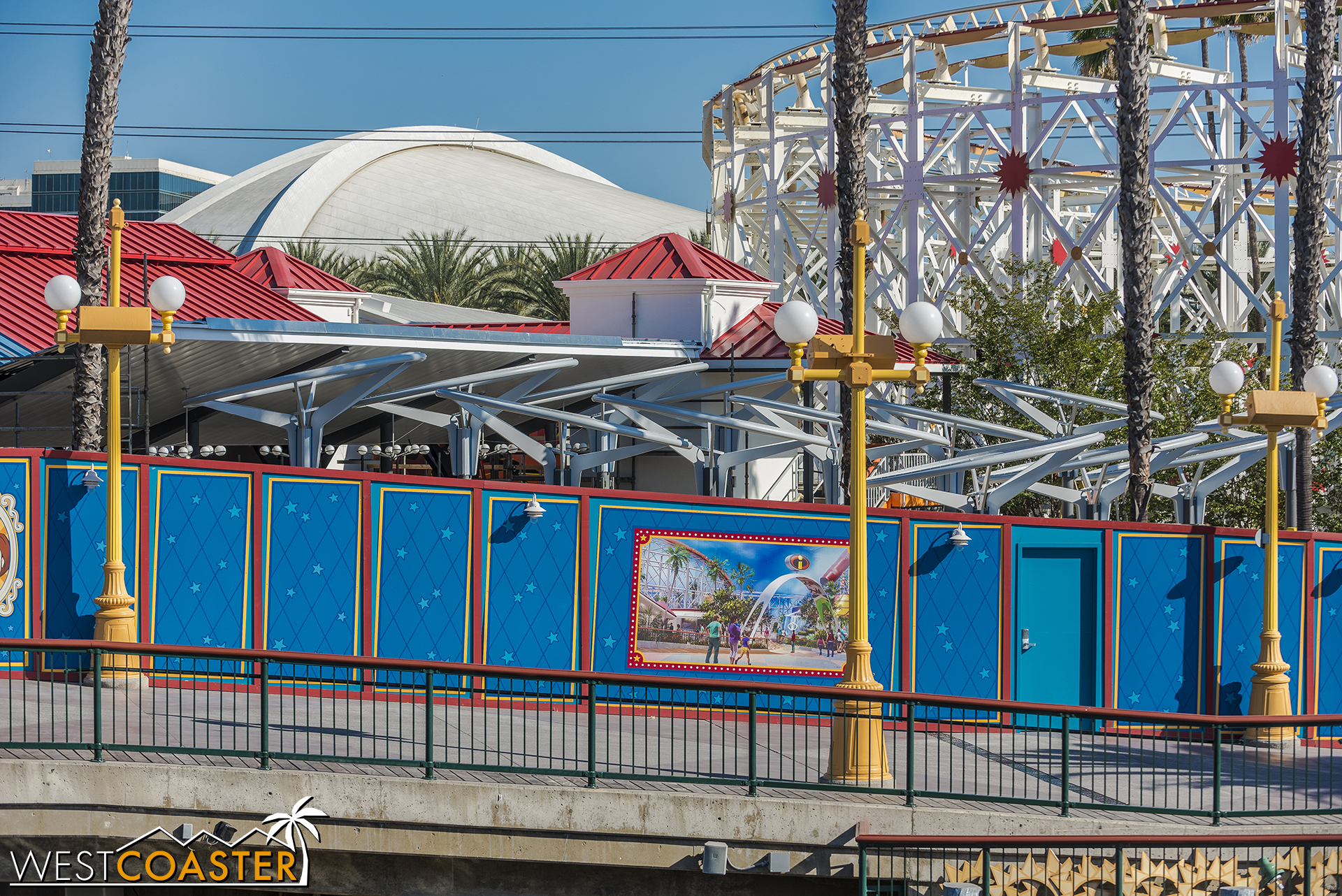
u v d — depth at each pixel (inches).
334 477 948.6
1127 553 1025.5
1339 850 697.6
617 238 5777.6
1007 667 1006.4
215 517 936.3
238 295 1555.1
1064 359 1590.8
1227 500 1588.3
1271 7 2292.1
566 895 690.2
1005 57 2583.7
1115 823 690.2
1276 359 996.6
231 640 934.4
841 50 1232.2
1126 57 1221.7
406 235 5585.6
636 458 1761.8
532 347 1439.5
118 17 1080.8
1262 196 2682.1
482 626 959.6
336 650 945.5
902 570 998.4
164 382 1261.1
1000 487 1187.3
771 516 989.2
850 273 1243.8
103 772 665.6
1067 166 1978.3
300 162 6107.3
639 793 679.1
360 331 1274.6
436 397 1606.8
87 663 903.7
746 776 734.5
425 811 676.1
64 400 1246.3
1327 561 1069.1
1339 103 2159.2
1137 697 1023.0
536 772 697.6
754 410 1457.9
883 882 673.6
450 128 6589.6
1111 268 2792.8
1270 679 977.5
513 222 5753.0
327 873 692.1
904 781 756.6
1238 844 633.0
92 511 924.0
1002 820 685.3
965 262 2022.6
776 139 2239.2
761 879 690.2
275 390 1202.0
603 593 974.4
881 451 1466.5
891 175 2733.8
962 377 1640.0
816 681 983.6
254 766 681.6
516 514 967.6
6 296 1291.8
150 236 1579.7
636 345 1587.1
